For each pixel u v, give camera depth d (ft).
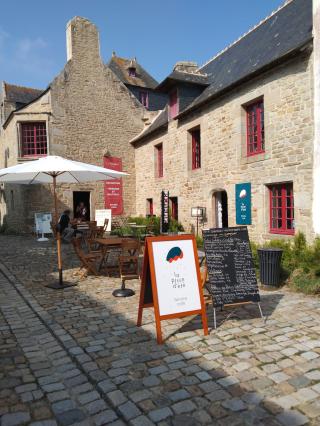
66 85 50.01
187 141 39.04
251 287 14.82
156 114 56.13
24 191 48.91
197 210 35.40
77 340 12.89
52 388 9.79
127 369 10.61
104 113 53.36
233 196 31.07
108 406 8.93
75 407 8.89
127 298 18.43
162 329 13.89
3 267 27.22
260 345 12.22
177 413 8.45
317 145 22.40
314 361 10.99
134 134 56.13
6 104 61.82
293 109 24.29
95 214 50.96
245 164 29.43
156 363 10.98
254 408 8.62
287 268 21.74
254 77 27.53
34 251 35.32
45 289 20.54
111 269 24.95
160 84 40.73
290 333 13.26
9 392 9.65
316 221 22.67
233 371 10.41
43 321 15.20
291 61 24.18
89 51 52.24
